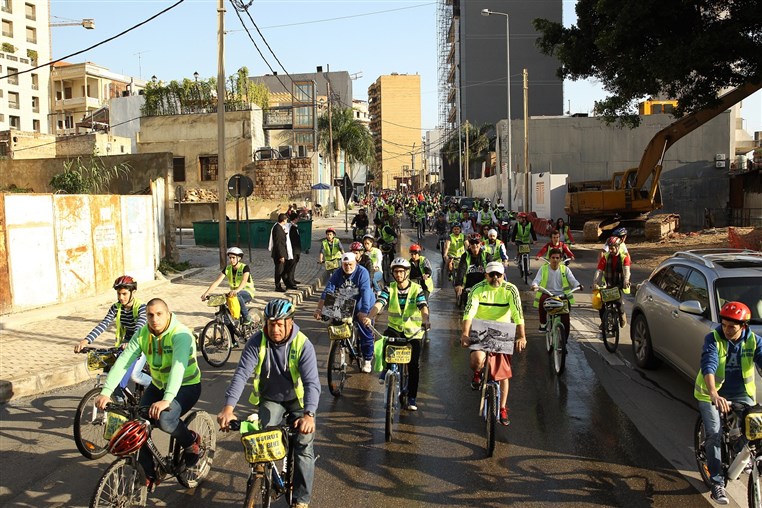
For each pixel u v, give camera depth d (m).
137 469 4.68
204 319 12.55
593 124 52.69
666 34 23.14
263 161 45.09
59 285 13.28
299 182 44.88
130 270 16.11
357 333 9.23
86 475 5.77
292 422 4.66
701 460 5.43
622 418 7.22
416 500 5.24
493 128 77.69
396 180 153.00
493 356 6.46
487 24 84.00
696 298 7.70
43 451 6.33
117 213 15.48
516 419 7.21
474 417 7.33
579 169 52.88
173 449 5.31
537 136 53.00
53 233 13.12
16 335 10.84
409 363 7.39
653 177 30.52
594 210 31.34
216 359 9.77
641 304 9.23
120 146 42.03
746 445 4.79
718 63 23.12
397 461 6.05
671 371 9.20
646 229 30.05
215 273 19.48
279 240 16.12
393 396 6.75
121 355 5.10
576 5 27.28
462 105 86.19
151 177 21.55
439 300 15.56
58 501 5.25
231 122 44.75
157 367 5.16
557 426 6.98
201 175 45.19
